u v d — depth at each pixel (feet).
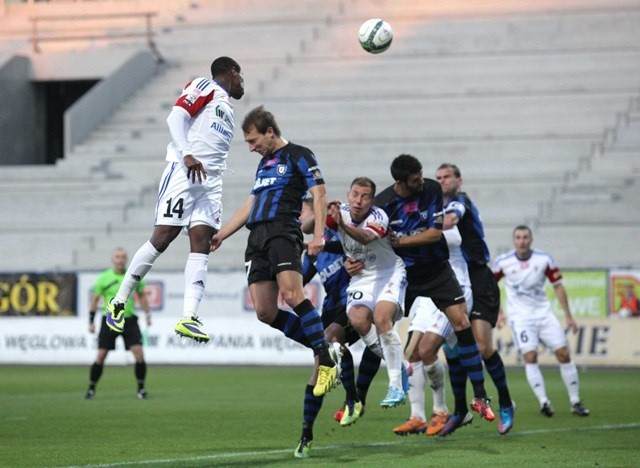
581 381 185.88
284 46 354.33
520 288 135.64
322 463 83.97
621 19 330.54
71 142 334.03
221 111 86.99
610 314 220.23
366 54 343.67
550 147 297.74
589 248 268.62
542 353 220.64
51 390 173.06
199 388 175.83
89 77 359.87
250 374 209.67
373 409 138.10
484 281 109.70
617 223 272.72
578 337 217.77
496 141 303.48
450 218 105.81
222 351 239.91
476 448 94.68
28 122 365.81
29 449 96.43
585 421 121.60
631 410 134.92
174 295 245.65
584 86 315.58
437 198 96.27
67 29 381.60
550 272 136.67
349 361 94.43
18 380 196.75
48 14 391.45
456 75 329.11
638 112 301.84
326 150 311.88
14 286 255.09
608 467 81.41
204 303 244.22
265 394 163.12
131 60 352.49
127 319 158.20
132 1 385.50
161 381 192.13
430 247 98.27
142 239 296.30
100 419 125.70
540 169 293.84
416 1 355.15
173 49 365.20
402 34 345.92
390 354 94.43
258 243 87.45
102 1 388.16
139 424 119.75
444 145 304.71
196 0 379.55
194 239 87.20
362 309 96.07
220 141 87.10
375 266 97.30
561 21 333.62
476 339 107.86
